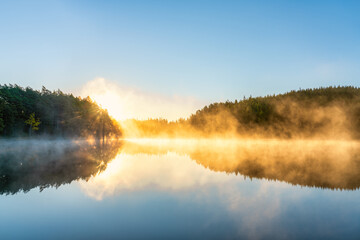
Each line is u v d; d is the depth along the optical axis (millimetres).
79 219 6613
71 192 9594
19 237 5508
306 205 8008
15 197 8820
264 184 11336
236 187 10680
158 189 10188
